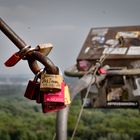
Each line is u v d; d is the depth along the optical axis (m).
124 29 4.13
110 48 3.85
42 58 1.93
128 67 3.71
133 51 3.76
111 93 3.69
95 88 3.65
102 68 3.35
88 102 3.69
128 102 3.70
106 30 4.14
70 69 3.65
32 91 2.03
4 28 1.83
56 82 1.96
